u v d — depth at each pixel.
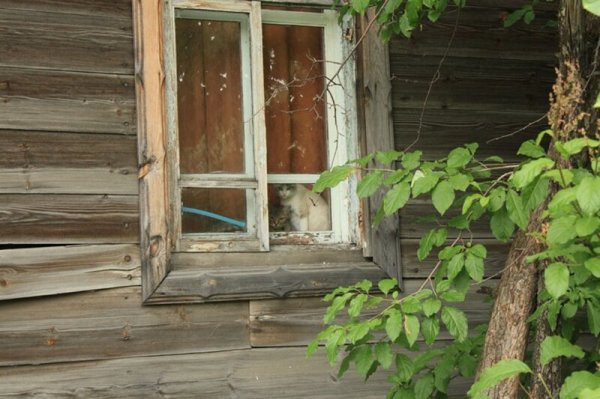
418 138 3.81
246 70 3.80
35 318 3.29
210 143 3.72
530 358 3.34
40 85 3.36
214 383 3.52
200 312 3.54
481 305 4.00
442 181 2.78
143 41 3.49
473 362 3.13
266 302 3.65
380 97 3.89
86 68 3.43
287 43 3.90
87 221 3.38
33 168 3.32
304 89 3.91
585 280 2.48
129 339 3.41
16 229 3.27
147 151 3.46
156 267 3.43
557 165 2.79
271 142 3.84
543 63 4.25
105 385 3.36
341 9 3.60
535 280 2.87
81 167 3.39
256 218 3.70
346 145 3.88
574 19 2.93
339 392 3.72
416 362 3.19
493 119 4.12
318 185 2.91
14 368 3.25
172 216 3.55
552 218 2.52
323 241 3.84
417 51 4.01
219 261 3.59
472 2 4.15
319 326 3.71
